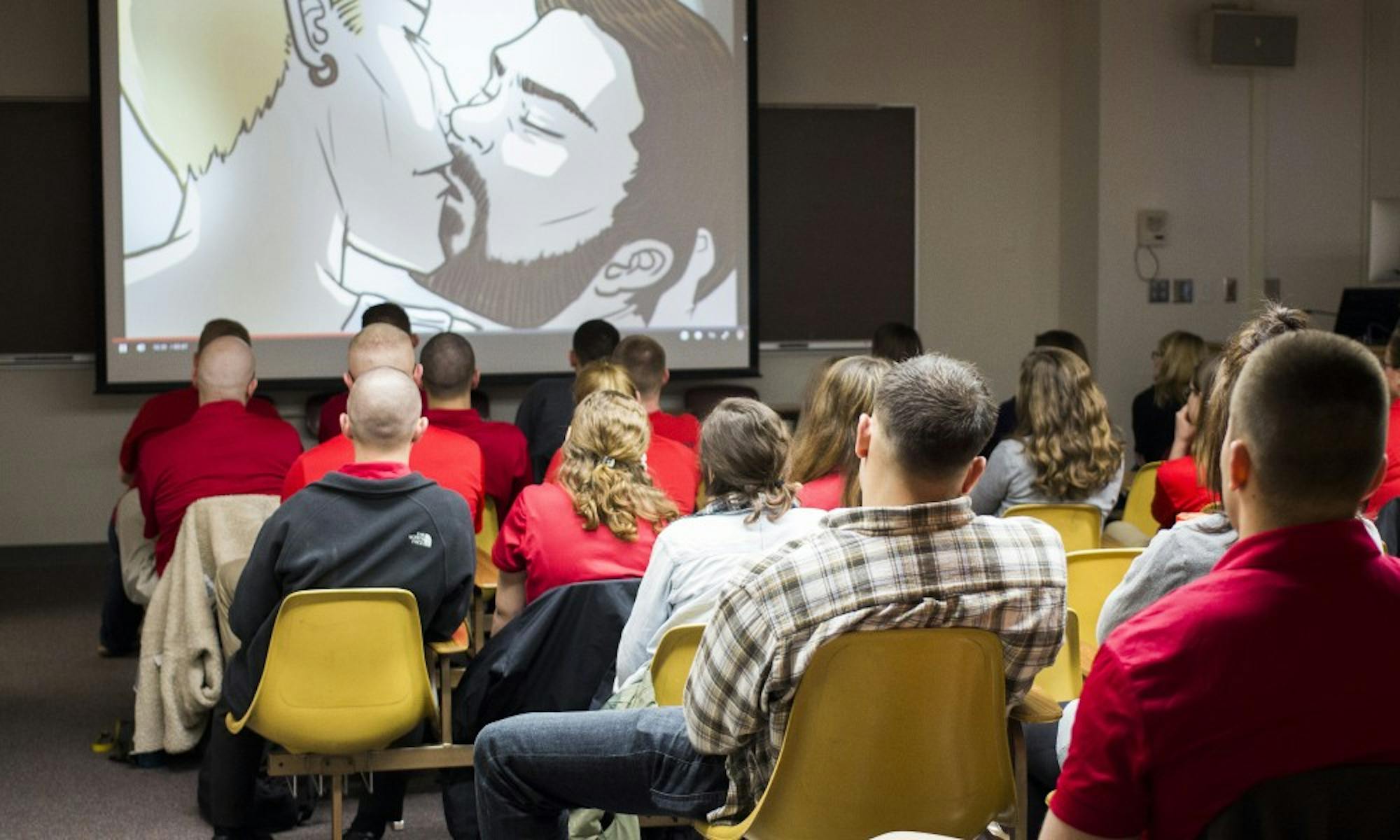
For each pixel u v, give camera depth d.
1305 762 1.40
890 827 2.10
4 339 7.21
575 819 2.82
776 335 7.90
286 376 7.25
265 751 3.59
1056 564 2.07
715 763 2.24
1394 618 1.41
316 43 7.19
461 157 7.35
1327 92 8.03
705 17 7.49
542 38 7.39
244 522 3.97
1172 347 6.09
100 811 3.70
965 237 8.14
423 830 3.55
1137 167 7.86
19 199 7.18
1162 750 1.40
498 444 4.31
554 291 7.48
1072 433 3.81
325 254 7.25
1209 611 1.41
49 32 7.18
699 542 2.64
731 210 7.58
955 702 2.06
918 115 8.02
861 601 2.00
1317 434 1.39
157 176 7.07
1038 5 8.13
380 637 2.92
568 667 3.00
